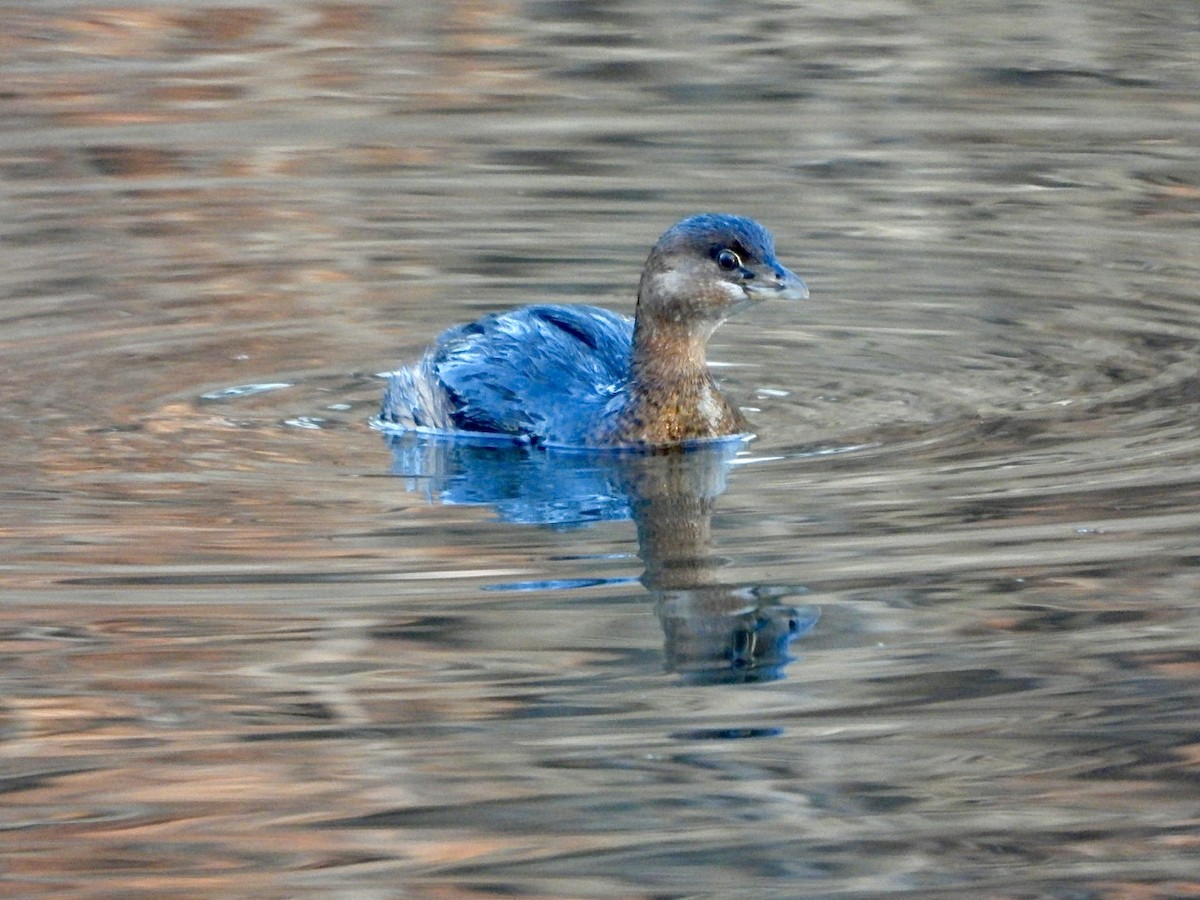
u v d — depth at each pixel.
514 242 21.94
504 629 12.21
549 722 11.07
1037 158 24.77
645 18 31.88
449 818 10.09
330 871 9.59
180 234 22.25
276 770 10.58
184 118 26.86
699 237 16.06
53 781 10.48
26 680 11.55
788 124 26.27
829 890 9.40
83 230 22.39
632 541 13.78
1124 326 19.17
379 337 19.16
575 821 10.04
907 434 16.20
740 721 11.01
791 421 16.77
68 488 14.86
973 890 9.39
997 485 14.67
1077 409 16.70
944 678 11.47
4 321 19.39
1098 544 13.34
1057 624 12.16
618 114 26.81
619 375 17.03
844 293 20.38
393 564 13.31
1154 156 24.75
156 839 9.91
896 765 10.59
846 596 12.65
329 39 30.78
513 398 16.53
